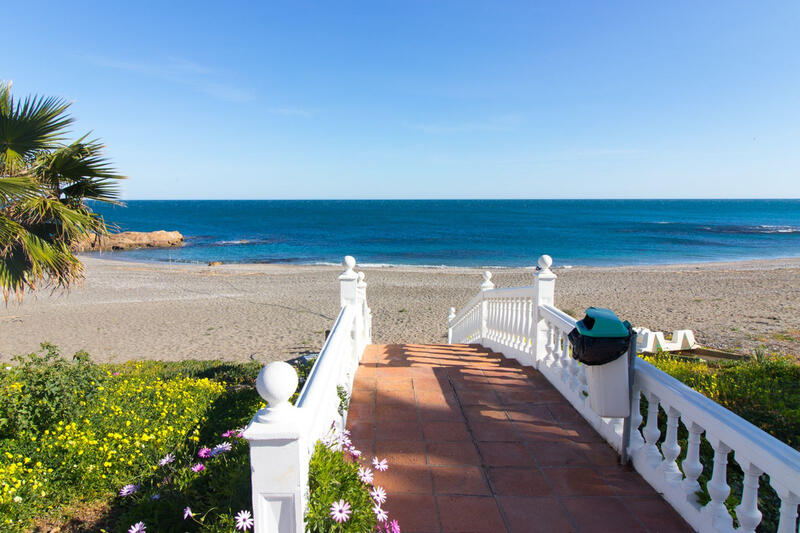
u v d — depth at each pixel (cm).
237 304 1994
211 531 226
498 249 4869
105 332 1526
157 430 457
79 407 519
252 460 197
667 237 5891
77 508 356
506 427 413
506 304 715
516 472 338
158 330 1551
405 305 1941
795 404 484
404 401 474
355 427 412
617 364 329
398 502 300
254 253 4606
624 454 347
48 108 616
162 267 3409
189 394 627
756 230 6819
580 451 371
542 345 582
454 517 286
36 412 487
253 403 582
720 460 256
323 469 244
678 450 305
